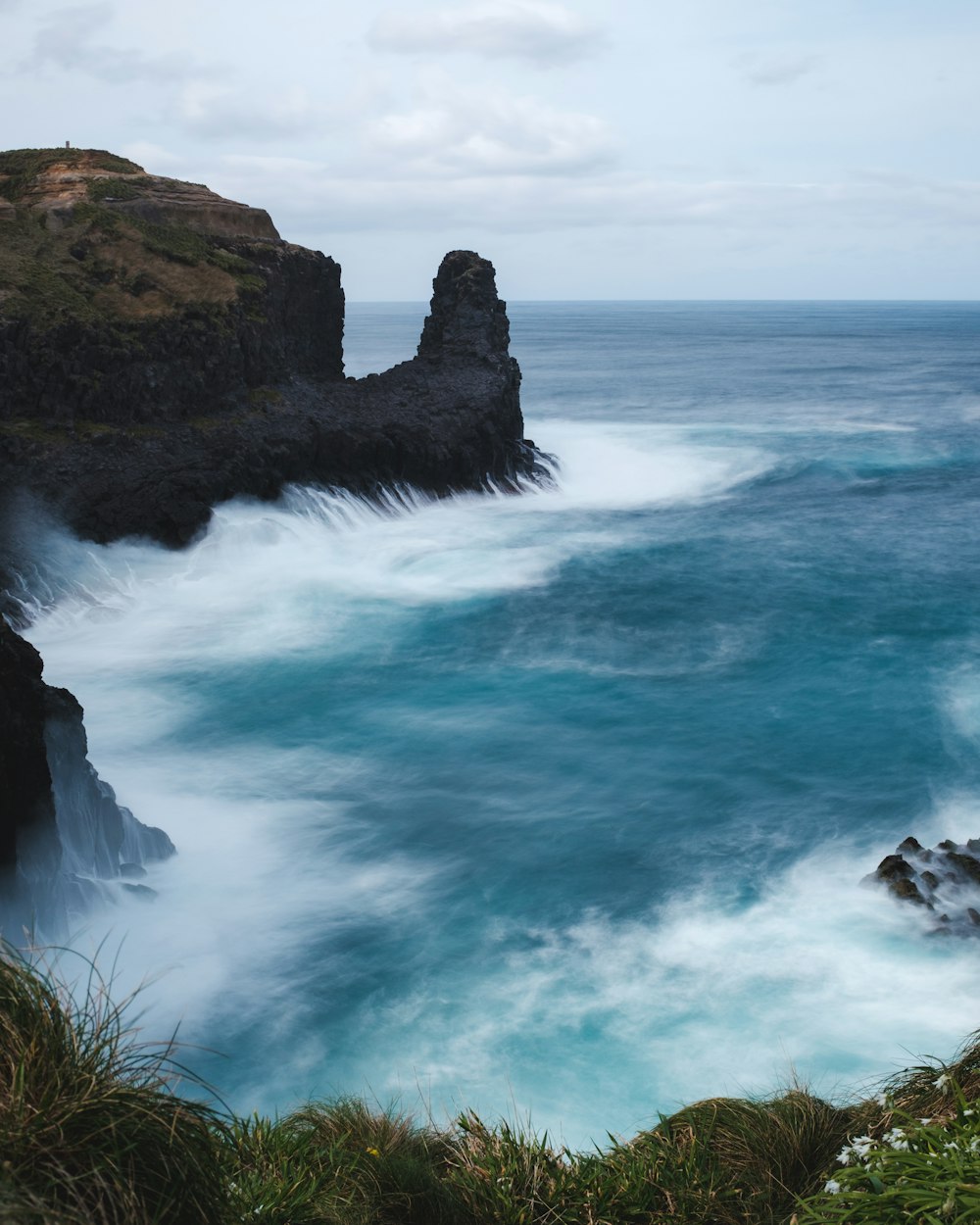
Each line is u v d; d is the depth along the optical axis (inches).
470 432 2199.8
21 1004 212.4
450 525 1994.3
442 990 658.8
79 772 768.9
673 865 812.0
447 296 2630.4
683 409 3885.3
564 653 1343.5
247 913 751.7
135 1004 644.7
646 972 668.1
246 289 2111.2
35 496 1600.6
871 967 658.8
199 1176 204.4
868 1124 318.7
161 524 1652.3
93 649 1348.4
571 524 2042.3
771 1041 593.6
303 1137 312.3
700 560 1796.3
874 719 1107.3
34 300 1833.2
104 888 735.1
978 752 1018.7
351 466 2015.3
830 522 2079.2
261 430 1931.6
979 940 672.4
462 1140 347.6
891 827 868.6
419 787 964.6
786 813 899.4
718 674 1259.8
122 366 1827.0
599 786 960.3
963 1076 301.6
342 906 761.6
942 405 4003.4
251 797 948.0
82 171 2459.4
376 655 1334.9
